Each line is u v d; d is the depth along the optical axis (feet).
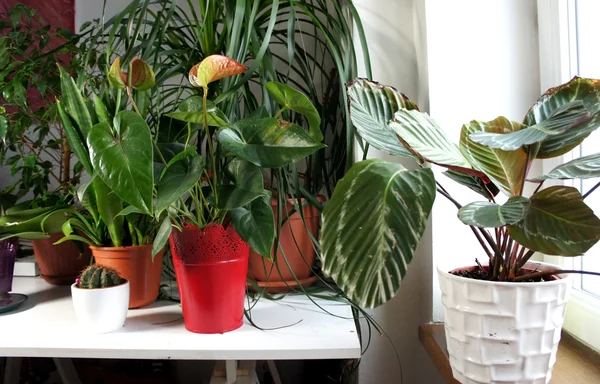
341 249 1.60
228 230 2.52
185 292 2.56
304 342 2.43
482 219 1.62
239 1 2.80
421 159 1.98
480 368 1.98
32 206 3.67
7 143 3.89
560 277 2.05
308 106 2.40
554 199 1.74
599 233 1.59
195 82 2.24
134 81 2.29
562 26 2.84
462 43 3.07
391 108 2.25
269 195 2.72
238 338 2.50
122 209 2.71
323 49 4.26
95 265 2.73
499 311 1.89
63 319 2.86
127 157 1.96
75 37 3.66
